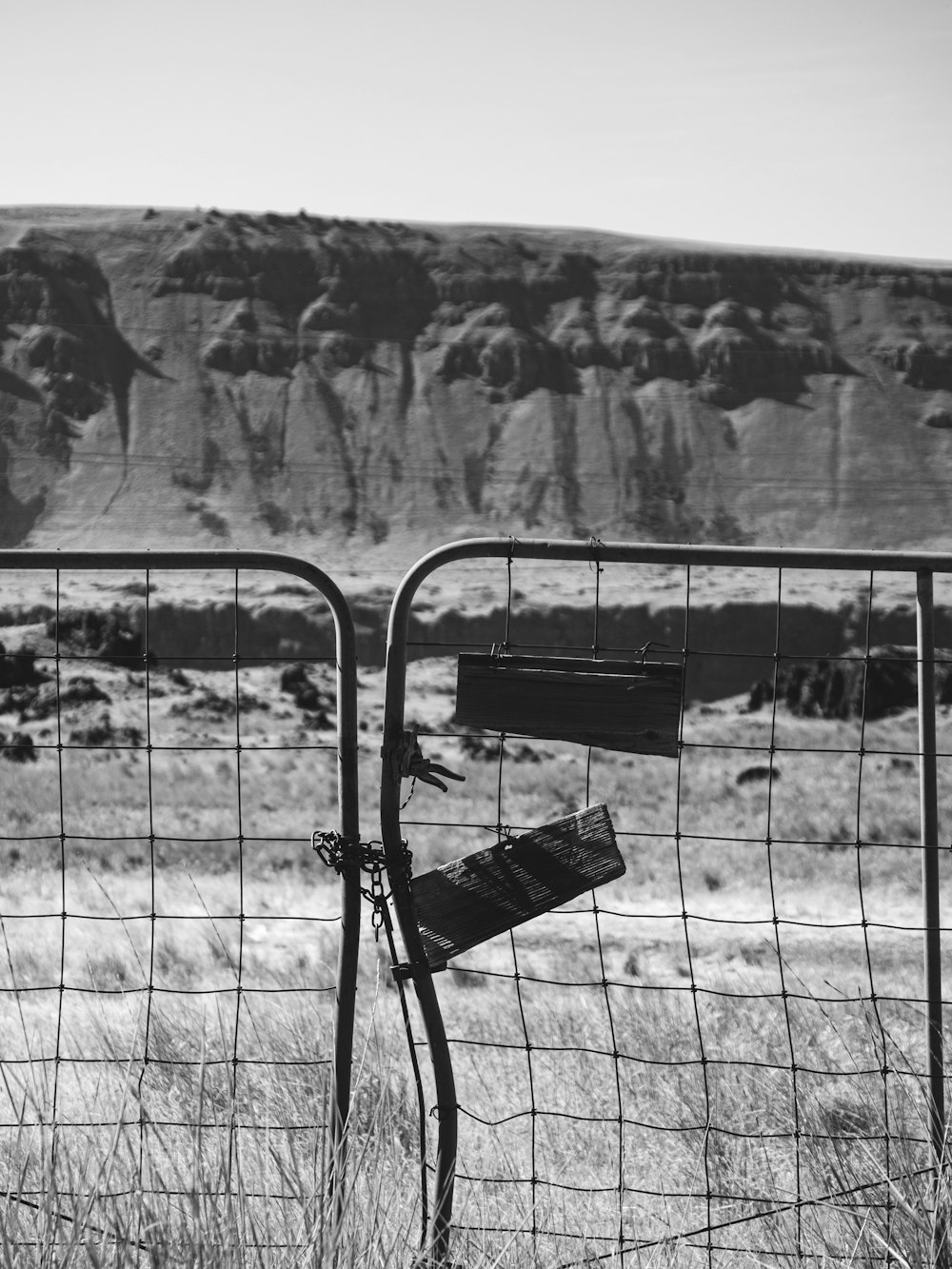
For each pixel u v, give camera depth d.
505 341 133.00
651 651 3.35
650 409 127.00
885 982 9.64
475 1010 7.89
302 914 14.64
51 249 137.00
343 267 141.88
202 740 40.88
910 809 32.44
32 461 110.56
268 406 122.12
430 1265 2.99
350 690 3.32
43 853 21.19
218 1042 5.89
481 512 111.88
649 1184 4.39
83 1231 2.85
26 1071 5.16
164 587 68.94
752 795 34.53
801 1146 4.48
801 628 74.00
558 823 3.41
